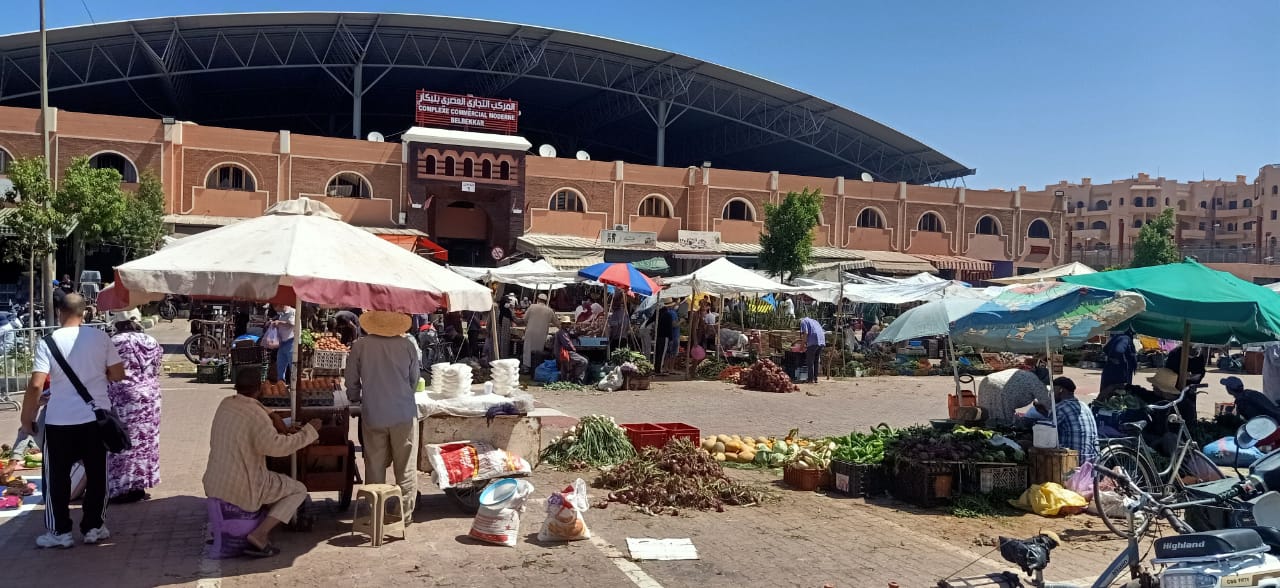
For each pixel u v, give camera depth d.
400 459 7.13
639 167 41.94
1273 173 79.62
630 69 51.62
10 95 44.38
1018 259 49.12
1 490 7.91
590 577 6.10
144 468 7.79
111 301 6.28
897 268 43.38
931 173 62.34
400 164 37.50
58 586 5.61
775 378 18.16
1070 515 8.32
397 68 51.72
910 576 6.35
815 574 6.34
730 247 41.78
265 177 35.62
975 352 24.67
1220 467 10.26
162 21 41.28
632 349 21.81
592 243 39.19
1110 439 9.06
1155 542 5.27
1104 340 26.88
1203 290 10.46
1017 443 9.23
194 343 18.23
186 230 33.97
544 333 18.89
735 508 8.36
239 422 6.26
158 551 6.39
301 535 6.92
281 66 44.56
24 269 24.28
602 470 9.41
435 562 6.34
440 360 19.41
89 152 33.06
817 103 54.03
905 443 9.02
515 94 57.03
